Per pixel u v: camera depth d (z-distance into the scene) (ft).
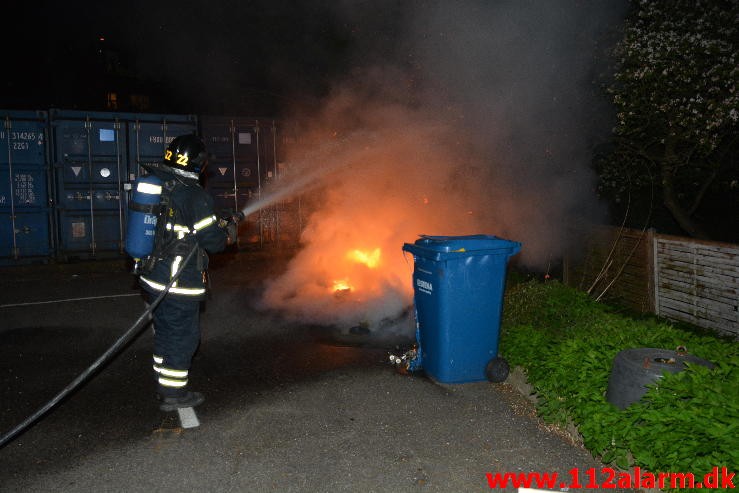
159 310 14.79
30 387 16.89
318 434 13.78
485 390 16.26
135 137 36.35
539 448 13.10
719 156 24.91
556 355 15.39
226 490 11.52
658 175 26.53
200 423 14.43
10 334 22.15
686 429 10.71
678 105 22.20
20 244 34.83
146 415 14.90
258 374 17.76
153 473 12.16
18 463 12.58
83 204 35.68
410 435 13.70
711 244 19.10
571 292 21.13
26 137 34.58
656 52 21.39
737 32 21.24
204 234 14.74
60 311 25.52
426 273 16.53
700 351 14.79
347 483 11.73
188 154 14.85
